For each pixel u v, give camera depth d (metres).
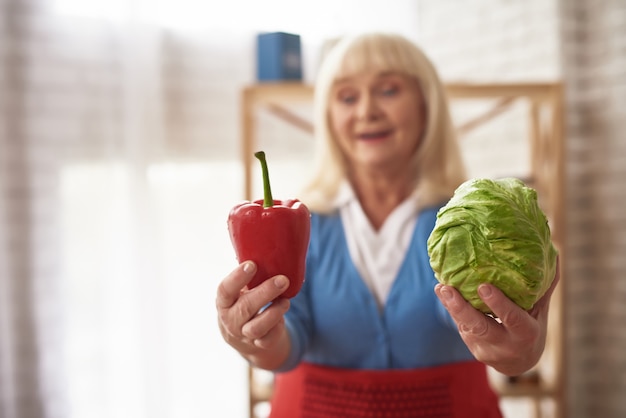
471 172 2.37
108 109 2.25
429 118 1.27
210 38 2.33
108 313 2.29
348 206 1.27
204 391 2.37
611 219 2.06
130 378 2.32
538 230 0.73
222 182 2.36
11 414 2.19
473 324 0.72
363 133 1.24
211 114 2.34
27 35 2.16
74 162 2.23
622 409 2.09
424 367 1.17
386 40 1.23
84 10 2.22
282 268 0.78
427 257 1.18
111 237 2.29
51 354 2.23
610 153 2.05
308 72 2.33
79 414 2.27
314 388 1.20
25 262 2.19
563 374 1.87
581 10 2.09
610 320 2.10
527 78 2.16
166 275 2.34
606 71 2.05
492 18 2.25
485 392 1.21
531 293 0.71
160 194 2.29
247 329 0.78
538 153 2.05
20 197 2.18
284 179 2.39
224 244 2.38
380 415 1.14
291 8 2.32
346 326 1.18
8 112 2.15
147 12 2.24
